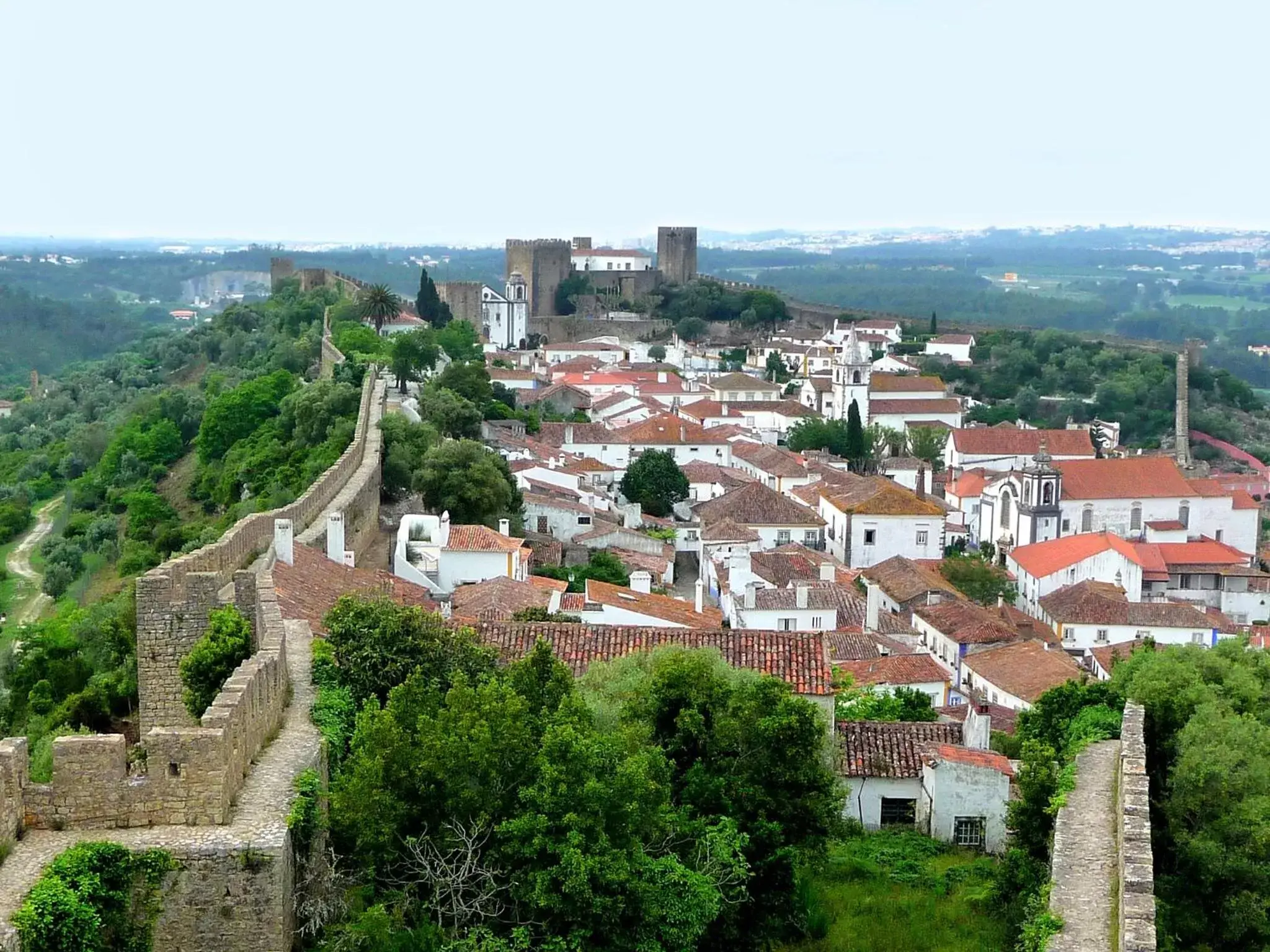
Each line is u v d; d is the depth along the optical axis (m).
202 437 133.25
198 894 25.25
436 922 29.16
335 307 190.25
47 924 23.31
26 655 69.19
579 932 28.97
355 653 39.00
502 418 156.75
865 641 83.44
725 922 34.91
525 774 31.09
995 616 104.38
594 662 47.78
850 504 136.38
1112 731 46.25
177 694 42.56
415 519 86.19
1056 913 31.25
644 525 128.50
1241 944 38.59
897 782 49.75
